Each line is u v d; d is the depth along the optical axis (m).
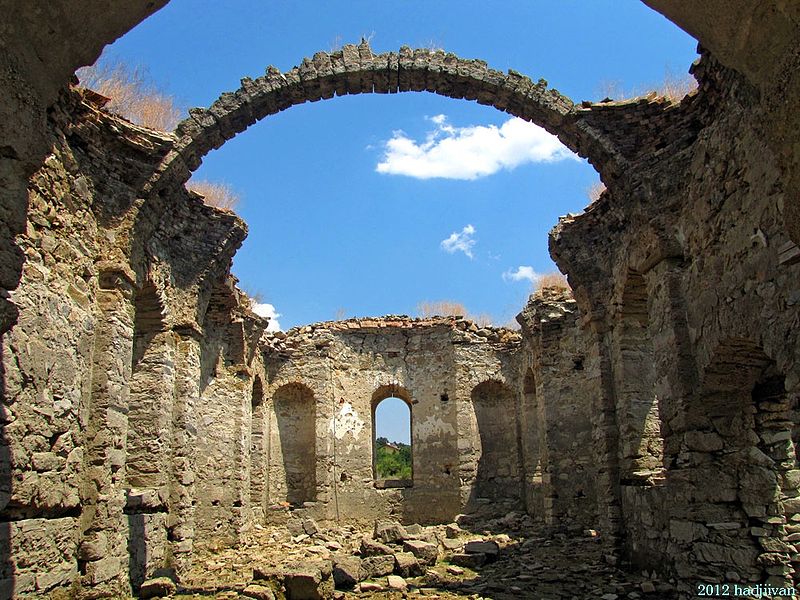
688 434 8.97
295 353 21.42
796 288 6.56
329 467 20.69
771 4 4.05
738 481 8.55
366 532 19.45
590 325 13.12
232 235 13.62
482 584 10.62
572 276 13.41
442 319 22.61
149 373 12.01
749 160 7.53
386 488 21.52
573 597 9.48
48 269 8.03
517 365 21.16
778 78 4.21
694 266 9.06
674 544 9.36
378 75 11.45
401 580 10.84
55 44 4.63
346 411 21.72
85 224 9.13
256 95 11.10
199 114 10.78
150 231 10.45
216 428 15.84
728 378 8.69
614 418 12.39
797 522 8.42
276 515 19.48
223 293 15.55
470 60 11.41
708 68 8.28
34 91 4.60
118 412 9.36
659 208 9.90
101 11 4.70
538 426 17.70
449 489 21.17
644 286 11.58
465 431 21.23
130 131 9.99
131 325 10.01
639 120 10.51
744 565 8.22
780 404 8.63
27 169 4.57
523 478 20.28
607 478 12.11
